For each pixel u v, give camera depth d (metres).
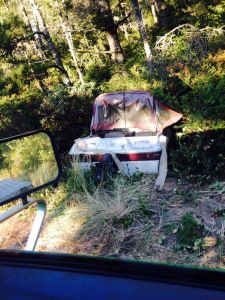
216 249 3.96
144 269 0.82
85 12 15.59
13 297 0.82
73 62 17.34
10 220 5.46
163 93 8.09
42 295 0.81
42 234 4.89
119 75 12.94
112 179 5.81
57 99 9.95
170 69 9.01
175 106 7.85
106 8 15.45
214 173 5.72
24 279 0.85
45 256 0.91
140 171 6.10
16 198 2.51
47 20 18.55
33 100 10.78
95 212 5.01
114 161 6.11
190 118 6.54
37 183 2.93
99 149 6.18
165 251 4.10
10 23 13.33
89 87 11.12
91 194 5.70
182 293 0.76
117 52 15.87
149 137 6.43
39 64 15.38
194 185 5.58
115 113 7.36
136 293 0.78
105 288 0.80
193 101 6.66
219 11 14.30
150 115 7.16
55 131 9.28
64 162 7.22
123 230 4.60
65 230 4.88
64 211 5.38
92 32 18.72
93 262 0.87
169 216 4.75
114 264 0.85
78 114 9.57
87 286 0.81
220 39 9.37
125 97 7.36
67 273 0.85
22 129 10.09
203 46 9.26
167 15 16.03
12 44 13.20
